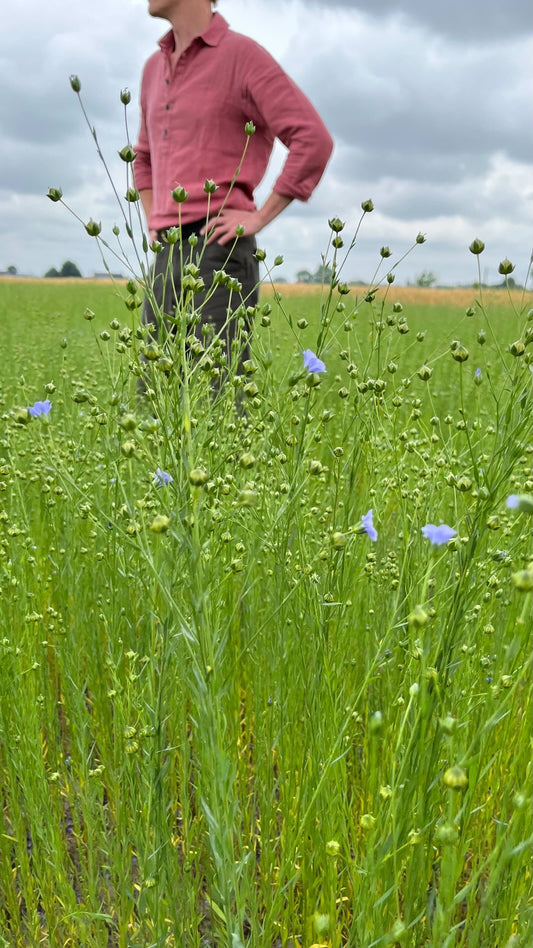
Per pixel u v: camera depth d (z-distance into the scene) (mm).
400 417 3582
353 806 2162
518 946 1328
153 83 4570
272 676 2262
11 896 2068
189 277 1614
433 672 1316
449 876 1141
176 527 1395
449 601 1765
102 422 1933
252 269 4449
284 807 1923
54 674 2982
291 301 12648
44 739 2648
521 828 1291
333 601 1958
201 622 1364
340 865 1960
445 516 2676
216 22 4254
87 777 2039
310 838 1790
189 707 2305
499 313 10008
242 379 1911
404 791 1325
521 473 2463
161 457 1567
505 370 1555
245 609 2604
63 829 2178
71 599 2730
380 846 1343
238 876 1565
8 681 2154
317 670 1867
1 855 2066
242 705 2859
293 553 2184
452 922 1875
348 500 2111
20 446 3350
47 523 3008
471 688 1801
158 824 1646
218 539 1842
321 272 2098
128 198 1674
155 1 4188
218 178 4301
